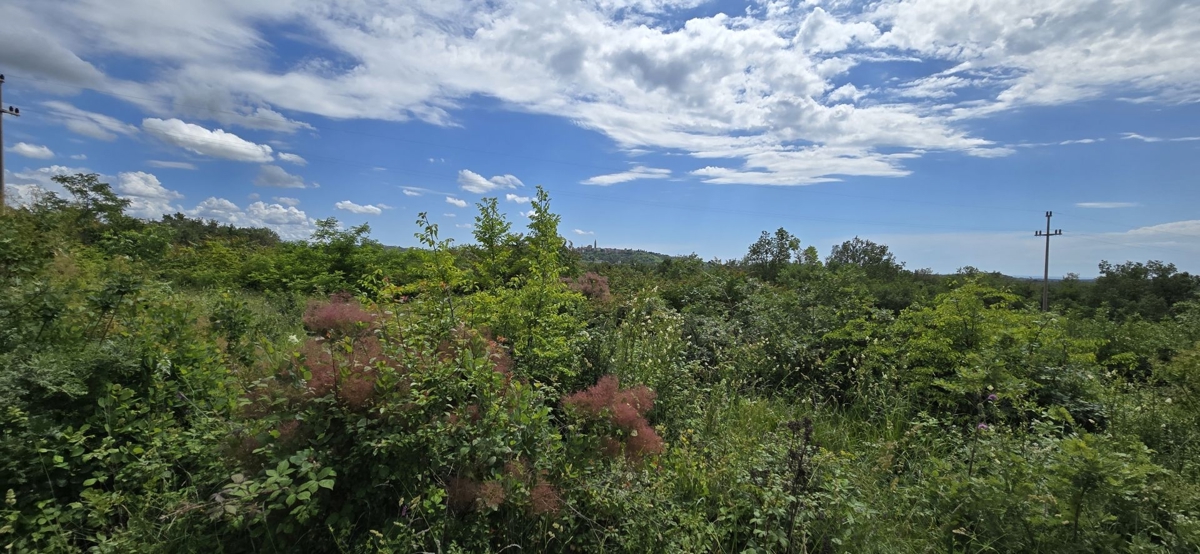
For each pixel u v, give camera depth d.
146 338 3.83
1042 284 34.12
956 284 6.68
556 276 5.29
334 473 2.45
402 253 13.03
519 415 2.84
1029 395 5.18
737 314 8.93
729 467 3.46
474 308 4.55
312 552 2.57
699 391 5.06
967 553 2.96
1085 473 2.79
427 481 2.65
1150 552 2.65
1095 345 5.74
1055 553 2.73
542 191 6.53
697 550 2.78
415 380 2.82
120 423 3.22
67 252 6.50
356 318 3.71
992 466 3.32
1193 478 3.47
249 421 2.89
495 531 2.72
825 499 3.12
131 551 2.47
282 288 12.64
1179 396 4.43
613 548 2.78
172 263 12.23
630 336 5.11
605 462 3.15
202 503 2.59
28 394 3.11
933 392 5.36
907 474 3.93
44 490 2.87
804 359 6.44
